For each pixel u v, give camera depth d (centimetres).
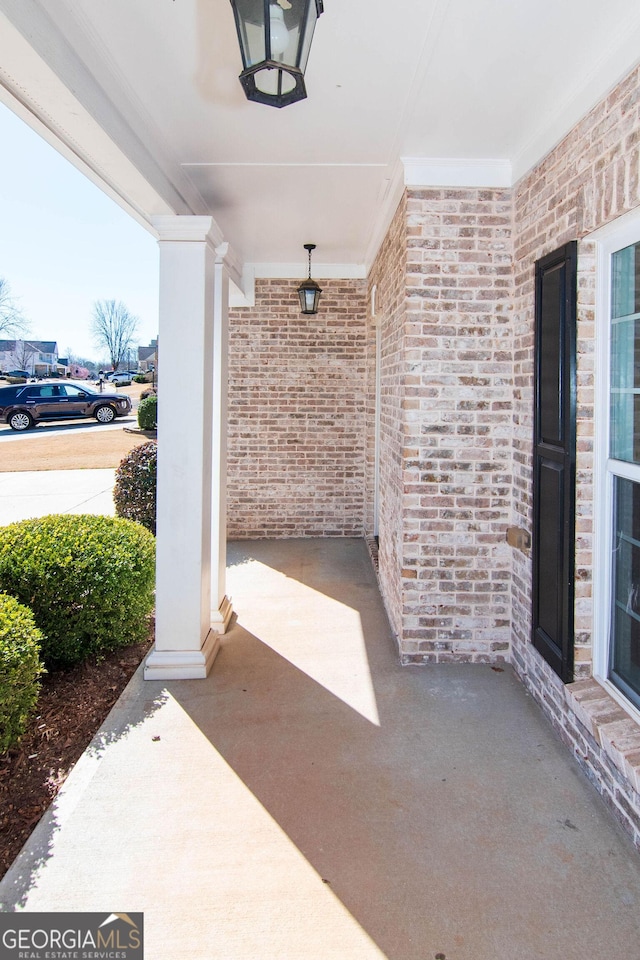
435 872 204
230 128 304
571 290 262
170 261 343
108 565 359
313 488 699
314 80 254
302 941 178
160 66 243
